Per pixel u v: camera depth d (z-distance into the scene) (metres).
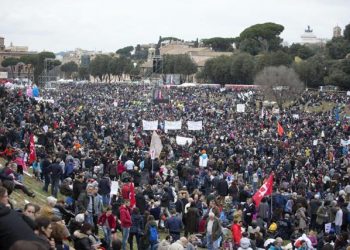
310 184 34.72
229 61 176.50
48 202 17.81
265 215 26.98
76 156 34.97
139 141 45.56
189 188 33.59
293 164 42.66
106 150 38.44
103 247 18.70
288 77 123.00
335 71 151.12
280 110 105.38
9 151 31.16
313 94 132.00
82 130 50.25
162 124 63.53
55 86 172.50
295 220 27.14
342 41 185.12
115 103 93.56
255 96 130.62
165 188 27.97
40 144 38.38
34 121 49.09
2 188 9.62
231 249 21.98
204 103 107.44
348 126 71.56
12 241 7.18
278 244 21.16
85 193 22.30
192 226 24.81
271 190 27.61
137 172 32.19
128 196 25.23
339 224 27.09
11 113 48.78
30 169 36.03
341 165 43.78
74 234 16.12
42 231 10.27
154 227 21.75
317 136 64.06
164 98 101.38
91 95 122.00
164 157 42.38
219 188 30.83
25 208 11.56
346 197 30.39
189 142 49.16
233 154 44.44
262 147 49.50
